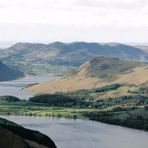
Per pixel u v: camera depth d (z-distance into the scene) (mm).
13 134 127188
